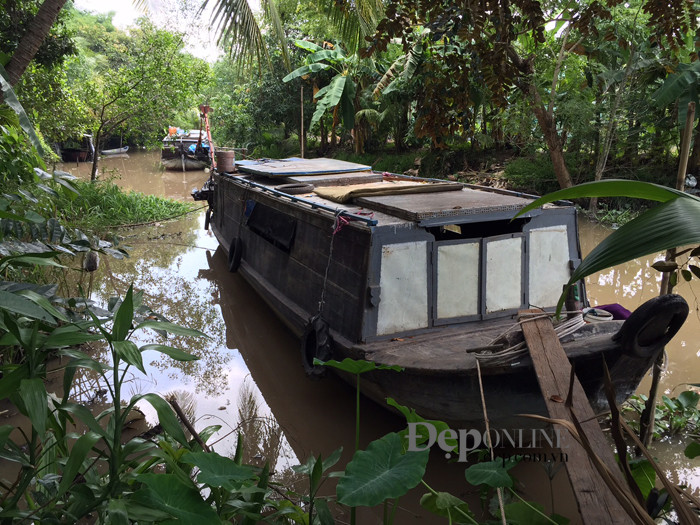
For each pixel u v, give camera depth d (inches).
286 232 250.8
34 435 92.0
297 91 890.7
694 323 260.7
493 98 149.9
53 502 90.0
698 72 433.1
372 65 710.5
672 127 491.2
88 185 514.9
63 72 526.6
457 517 103.1
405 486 79.8
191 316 298.8
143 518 77.0
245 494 105.0
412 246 176.6
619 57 473.1
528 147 576.4
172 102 610.2
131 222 488.1
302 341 202.5
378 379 169.6
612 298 304.0
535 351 129.6
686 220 48.6
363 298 172.4
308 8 716.0
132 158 1106.1
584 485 92.9
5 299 78.5
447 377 147.7
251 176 353.4
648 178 512.1
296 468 112.5
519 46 434.9
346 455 177.2
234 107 991.6
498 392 142.9
